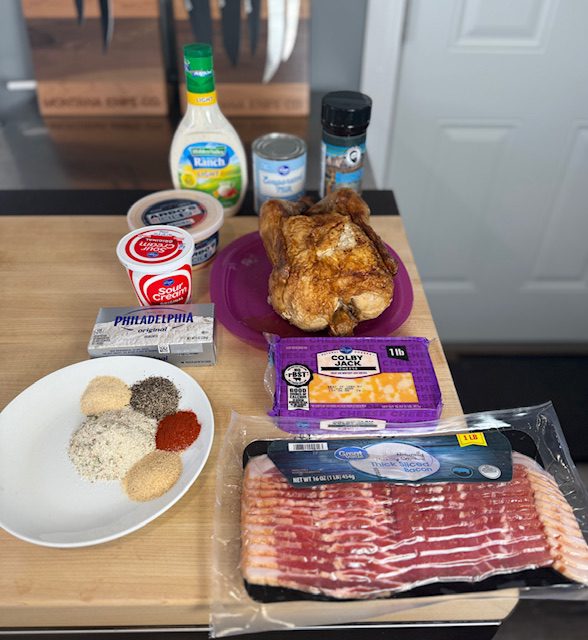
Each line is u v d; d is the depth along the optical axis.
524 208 1.68
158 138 1.31
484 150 1.57
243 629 0.53
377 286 0.74
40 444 0.66
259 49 1.27
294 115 1.36
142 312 0.77
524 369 1.73
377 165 1.56
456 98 1.48
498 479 0.62
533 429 0.68
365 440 0.66
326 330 0.79
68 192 1.07
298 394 0.69
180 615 0.58
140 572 0.57
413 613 0.58
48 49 1.28
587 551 0.57
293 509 0.60
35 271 0.90
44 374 0.75
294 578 0.55
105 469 0.63
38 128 1.33
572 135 1.53
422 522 0.59
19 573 0.56
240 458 0.65
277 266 0.77
